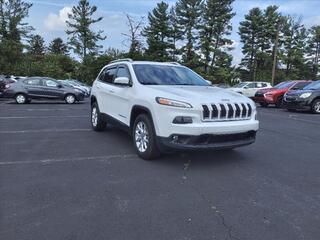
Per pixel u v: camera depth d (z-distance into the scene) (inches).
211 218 161.0
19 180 207.6
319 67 2849.4
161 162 250.8
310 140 352.8
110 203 176.1
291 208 173.8
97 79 369.7
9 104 763.4
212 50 2251.5
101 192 190.7
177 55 2375.7
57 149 288.7
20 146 298.5
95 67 2135.8
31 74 2305.6
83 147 296.8
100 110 349.1
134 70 284.5
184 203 177.6
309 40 2844.5
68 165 241.1
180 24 2341.3
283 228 152.5
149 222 156.0
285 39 2608.3
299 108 649.6
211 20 2252.7
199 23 2305.6
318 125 472.7
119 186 200.5
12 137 339.6
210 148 226.2
